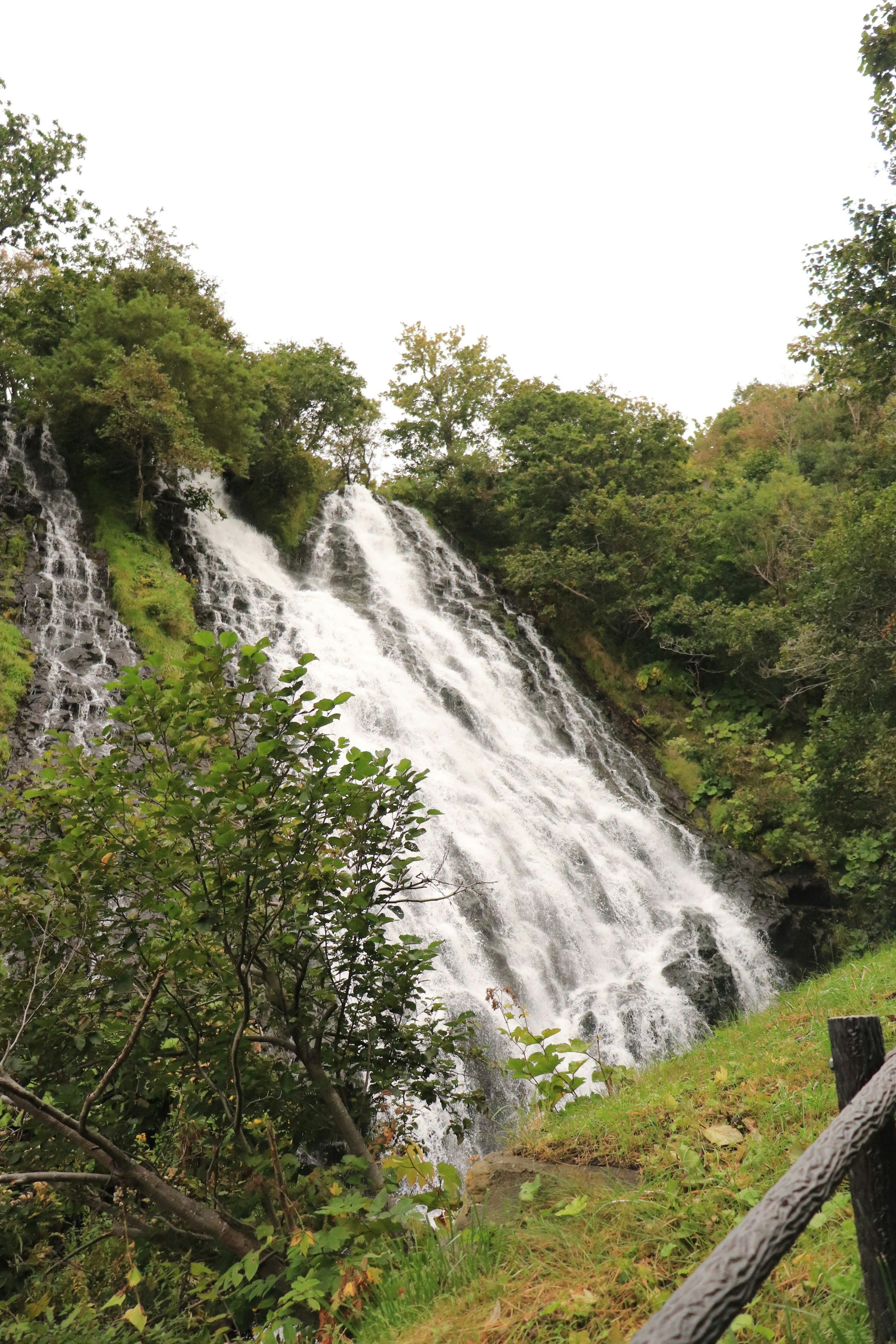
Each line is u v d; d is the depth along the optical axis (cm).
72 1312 445
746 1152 389
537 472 3228
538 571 3086
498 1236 353
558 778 2414
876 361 2086
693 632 3014
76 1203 573
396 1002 566
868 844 2144
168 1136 619
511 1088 1355
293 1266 395
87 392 2428
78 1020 502
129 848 500
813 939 2173
